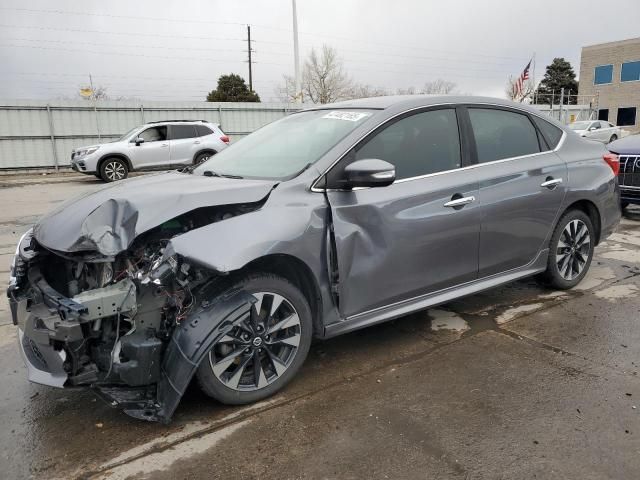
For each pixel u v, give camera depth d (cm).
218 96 5034
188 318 271
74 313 246
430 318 423
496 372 331
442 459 248
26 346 296
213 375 279
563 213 451
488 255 391
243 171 349
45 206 1108
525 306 445
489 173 385
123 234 262
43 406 305
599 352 357
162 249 268
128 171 1634
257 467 245
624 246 648
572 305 445
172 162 1673
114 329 267
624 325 402
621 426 270
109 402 271
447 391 309
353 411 290
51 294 264
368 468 243
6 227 870
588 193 457
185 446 262
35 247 306
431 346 371
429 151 360
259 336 292
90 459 254
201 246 260
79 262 282
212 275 280
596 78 4406
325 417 285
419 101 368
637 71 4147
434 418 282
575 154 458
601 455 248
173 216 267
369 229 321
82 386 270
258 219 282
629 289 483
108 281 270
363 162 297
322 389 315
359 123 342
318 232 301
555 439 261
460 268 374
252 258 267
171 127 1673
